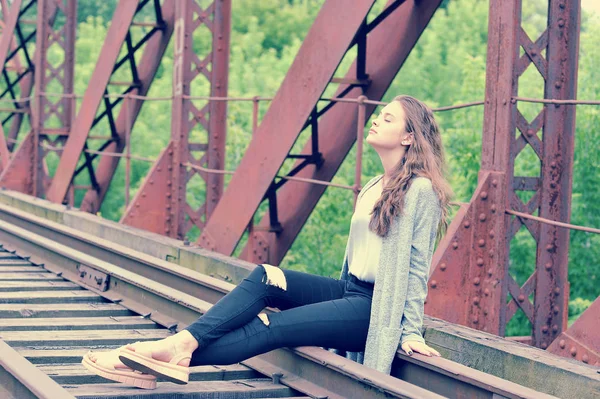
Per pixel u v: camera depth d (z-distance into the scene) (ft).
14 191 48.39
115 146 47.65
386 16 26.78
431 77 133.69
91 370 14.16
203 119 37.37
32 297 23.04
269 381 16.08
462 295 20.66
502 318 20.71
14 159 52.80
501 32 20.62
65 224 38.27
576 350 18.20
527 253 69.62
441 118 115.65
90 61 167.02
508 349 15.19
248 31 172.55
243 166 30.58
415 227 14.37
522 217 20.02
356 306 14.85
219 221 31.89
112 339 18.79
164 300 21.21
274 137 28.96
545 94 20.95
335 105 29.73
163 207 36.81
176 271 23.15
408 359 14.52
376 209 14.48
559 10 20.93
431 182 14.40
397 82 132.16
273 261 31.94
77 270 26.35
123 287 23.40
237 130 96.07
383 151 14.89
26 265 29.78
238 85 136.77
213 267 25.23
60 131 53.83
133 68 43.68
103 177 48.47
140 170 137.49
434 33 141.69
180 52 36.47
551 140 21.03
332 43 26.12
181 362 14.01
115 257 27.84
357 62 27.78
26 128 161.38
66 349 17.78
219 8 37.09
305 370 15.62
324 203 84.84
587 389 13.35
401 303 14.28
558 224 18.45
